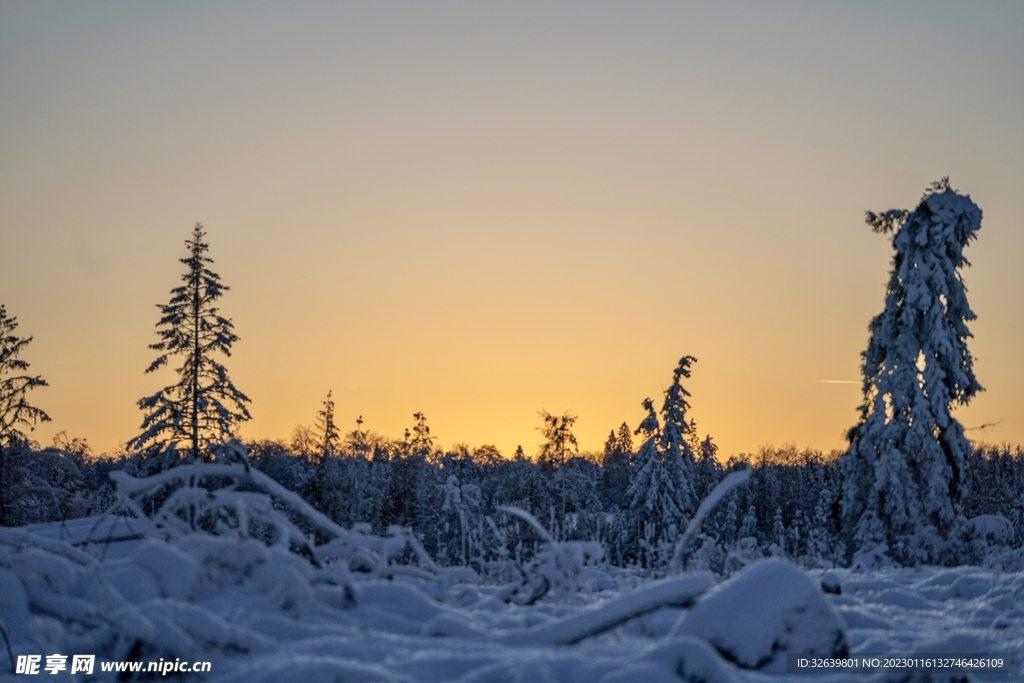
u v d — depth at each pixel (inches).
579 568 332.8
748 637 225.5
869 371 1142.3
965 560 1051.9
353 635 243.0
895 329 1127.6
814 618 229.0
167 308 1360.7
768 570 237.6
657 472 1364.4
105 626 232.7
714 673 196.5
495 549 540.7
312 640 235.9
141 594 250.8
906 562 1040.8
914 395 1096.8
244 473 327.6
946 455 1112.2
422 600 279.9
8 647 223.1
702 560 405.4
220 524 312.7
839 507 1141.7
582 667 204.7
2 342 1418.6
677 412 1400.1
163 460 1298.0
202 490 313.9
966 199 1115.3
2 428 1382.9
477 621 275.0
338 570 279.4
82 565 279.1
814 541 668.7
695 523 324.2
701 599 235.3
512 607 312.8
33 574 249.6
